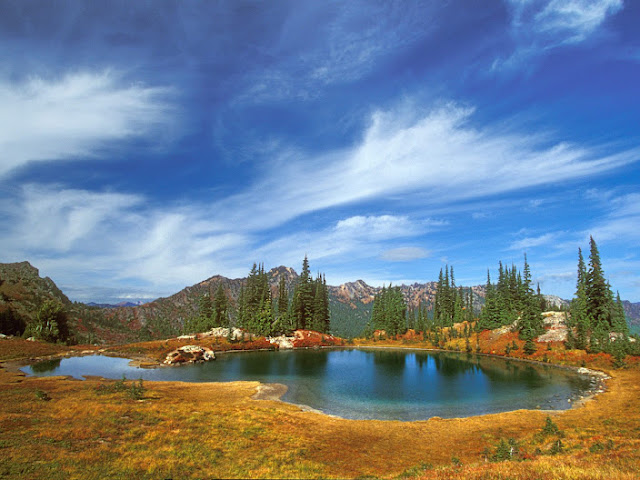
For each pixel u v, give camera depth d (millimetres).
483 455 25156
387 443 28953
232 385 54125
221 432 26844
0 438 21219
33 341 100875
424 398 49062
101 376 60469
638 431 28516
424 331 140875
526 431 32344
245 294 157250
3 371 58750
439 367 78625
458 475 15414
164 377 62844
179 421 28781
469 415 41062
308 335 132000
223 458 21469
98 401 33594
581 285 102250
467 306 176750
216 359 89438
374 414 40875
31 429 23359
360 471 21641
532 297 107312
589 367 74438
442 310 161500
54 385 41781
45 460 18375
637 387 52562
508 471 14938
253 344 112250
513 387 56469
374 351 114125
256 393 49281
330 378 63844
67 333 122375
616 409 39938
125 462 19094
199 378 62812
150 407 32438
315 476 19391
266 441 25781
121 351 93438
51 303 120750
